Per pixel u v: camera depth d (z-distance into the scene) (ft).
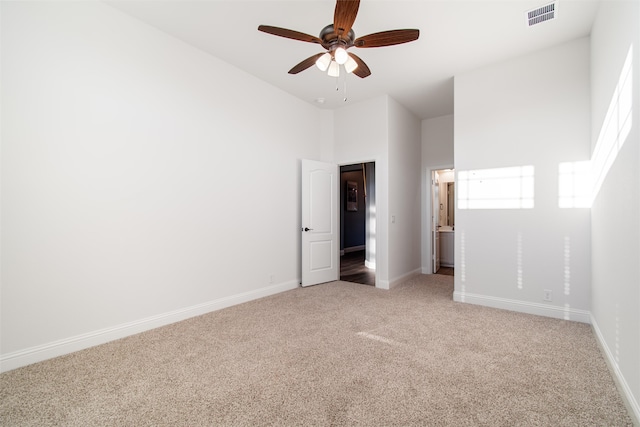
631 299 5.33
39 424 4.90
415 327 9.11
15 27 6.79
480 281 11.51
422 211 18.39
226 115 11.37
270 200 13.15
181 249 9.89
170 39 9.68
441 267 20.43
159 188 9.34
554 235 10.07
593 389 5.82
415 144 17.63
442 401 5.43
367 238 20.86
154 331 8.86
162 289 9.38
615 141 6.51
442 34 9.44
